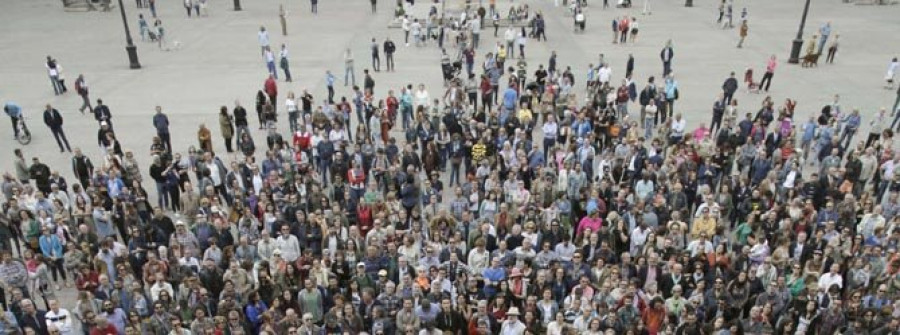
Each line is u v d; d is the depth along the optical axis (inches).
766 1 1900.8
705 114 965.2
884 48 1343.5
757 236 529.0
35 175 670.5
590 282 478.9
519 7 1624.0
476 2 1679.4
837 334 448.5
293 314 428.1
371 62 1272.1
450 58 1293.1
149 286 487.2
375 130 829.2
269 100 967.6
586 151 691.4
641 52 1325.0
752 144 705.6
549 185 617.6
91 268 521.0
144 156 837.8
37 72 1217.4
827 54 1289.4
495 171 625.0
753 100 1021.2
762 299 468.1
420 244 531.2
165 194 711.1
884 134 732.7
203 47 1405.0
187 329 448.8
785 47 1358.3
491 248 535.2
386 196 660.1
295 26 1619.1
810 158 811.4
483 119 840.3
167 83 1147.3
